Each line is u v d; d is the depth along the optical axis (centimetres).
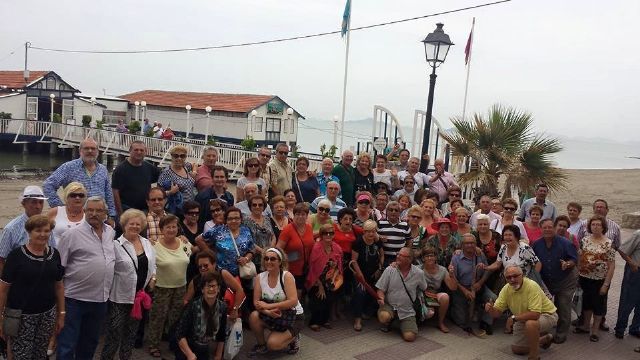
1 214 1608
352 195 1012
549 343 746
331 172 1004
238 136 3766
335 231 802
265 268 684
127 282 556
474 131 1273
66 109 4269
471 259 806
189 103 4150
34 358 500
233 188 2183
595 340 800
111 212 704
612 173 4134
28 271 476
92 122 3941
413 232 847
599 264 794
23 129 3891
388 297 774
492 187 1242
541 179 1238
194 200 776
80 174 673
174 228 625
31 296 480
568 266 772
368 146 1786
